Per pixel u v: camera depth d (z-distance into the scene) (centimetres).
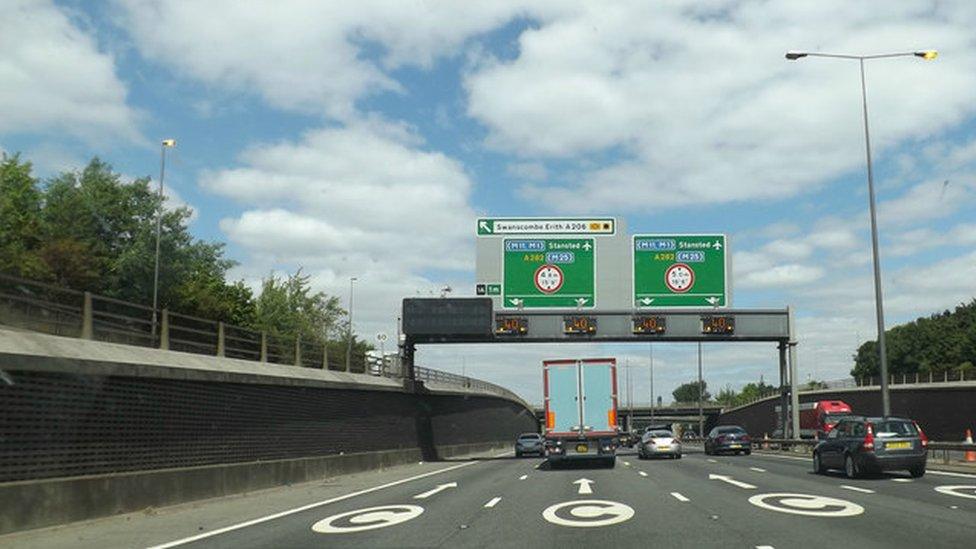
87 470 1634
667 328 4144
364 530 1392
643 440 4197
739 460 3816
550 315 4181
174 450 1973
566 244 4206
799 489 2038
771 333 4322
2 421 1409
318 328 8700
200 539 1305
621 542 1201
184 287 6200
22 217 5506
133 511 1702
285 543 1249
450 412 5450
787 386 4444
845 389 7406
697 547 1145
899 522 1370
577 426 3272
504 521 1484
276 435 2603
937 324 11300
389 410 3919
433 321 4209
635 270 4175
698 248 4181
